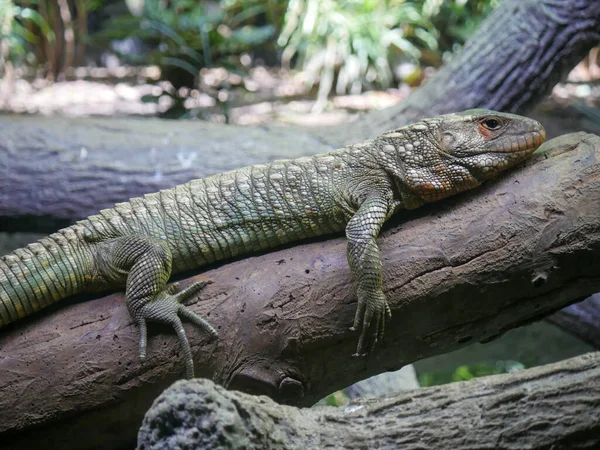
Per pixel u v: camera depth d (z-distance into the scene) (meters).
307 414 0.92
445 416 0.90
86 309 1.06
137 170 1.53
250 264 1.06
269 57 3.31
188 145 1.57
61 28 2.95
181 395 0.86
